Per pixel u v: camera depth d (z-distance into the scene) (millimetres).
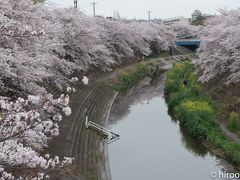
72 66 26750
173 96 30734
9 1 16047
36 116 7473
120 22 55875
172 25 95125
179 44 79875
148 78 49062
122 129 25484
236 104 25062
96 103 29688
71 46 32531
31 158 7652
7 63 13664
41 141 11672
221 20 35594
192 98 28734
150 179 17328
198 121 23250
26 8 16922
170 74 43094
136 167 18781
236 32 26984
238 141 20047
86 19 37594
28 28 12906
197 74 40062
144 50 61938
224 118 24438
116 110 30797
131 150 21250
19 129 7391
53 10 32438
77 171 15180
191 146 22125
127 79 42625
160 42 70875
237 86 27906
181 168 18734
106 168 17766
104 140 21922
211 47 31109
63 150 16688
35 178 8422
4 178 7715
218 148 20266
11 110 7508
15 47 14516
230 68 27703
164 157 20297
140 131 25203
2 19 13312
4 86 15086
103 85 36812
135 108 31938
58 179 13484
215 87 30922
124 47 52562
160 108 32062
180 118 26219
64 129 20031
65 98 7680
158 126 26469
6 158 7277
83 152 17953
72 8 36688
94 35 35219
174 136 24094
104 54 42094
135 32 58719
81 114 24391
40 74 15086
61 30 26562
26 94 15156
